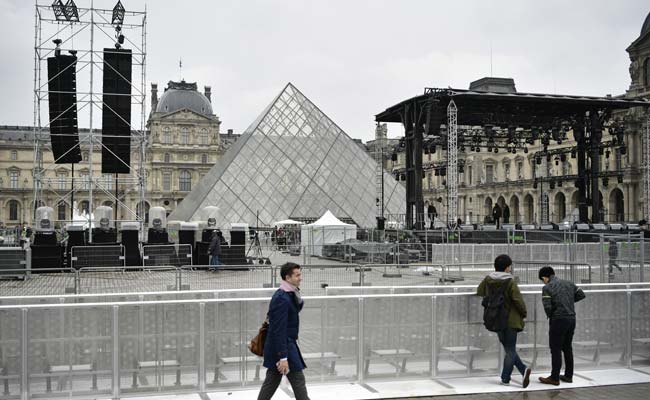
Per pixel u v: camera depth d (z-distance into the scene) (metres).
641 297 17.30
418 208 56.72
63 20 54.56
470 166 152.12
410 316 15.44
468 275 40.34
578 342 16.66
